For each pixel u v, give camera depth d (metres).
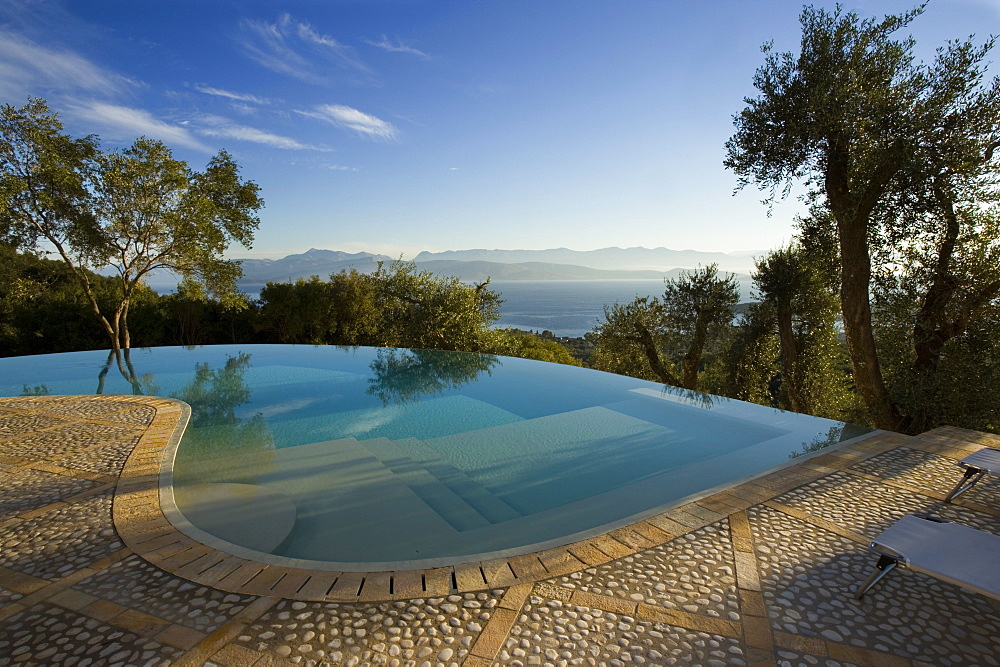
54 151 10.86
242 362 9.73
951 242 7.06
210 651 1.67
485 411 6.14
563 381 8.16
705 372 13.01
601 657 1.67
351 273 18.39
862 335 7.52
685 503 2.89
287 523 2.89
